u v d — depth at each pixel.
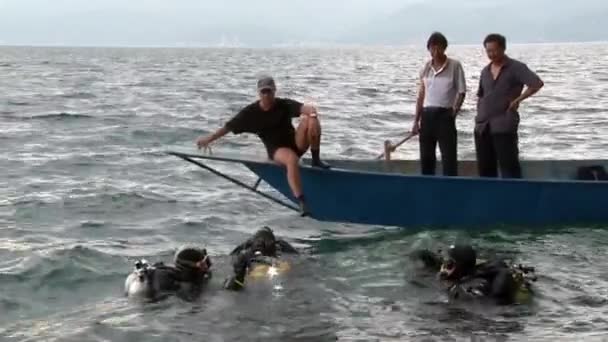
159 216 11.05
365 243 9.31
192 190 12.97
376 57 127.00
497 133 9.68
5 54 130.62
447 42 9.80
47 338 6.34
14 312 7.02
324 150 18.28
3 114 25.30
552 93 37.38
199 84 45.16
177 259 7.51
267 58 117.44
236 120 9.30
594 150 18.66
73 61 89.62
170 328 6.48
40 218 10.83
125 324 6.57
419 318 6.68
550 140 20.45
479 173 10.09
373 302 7.09
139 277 7.36
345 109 29.11
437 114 9.82
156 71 63.34
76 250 8.83
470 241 9.26
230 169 15.02
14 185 13.27
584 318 6.62
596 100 33.25
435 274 7.86
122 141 19.45
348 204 9.77
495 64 9.66
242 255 7.84
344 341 6.18
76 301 7.31
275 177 9.66
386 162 11.35
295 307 6.94
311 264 8.25
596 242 9.17
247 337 6.29
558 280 7.69
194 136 20.70
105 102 31.09
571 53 141.50
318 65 82.94
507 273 7.23
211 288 7.38
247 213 11.26
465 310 6.85
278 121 9.28
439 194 9.73
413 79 51.91
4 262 8.48
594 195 9.87
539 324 6.50
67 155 16.77
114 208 11.51
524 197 9.77
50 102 30.53
